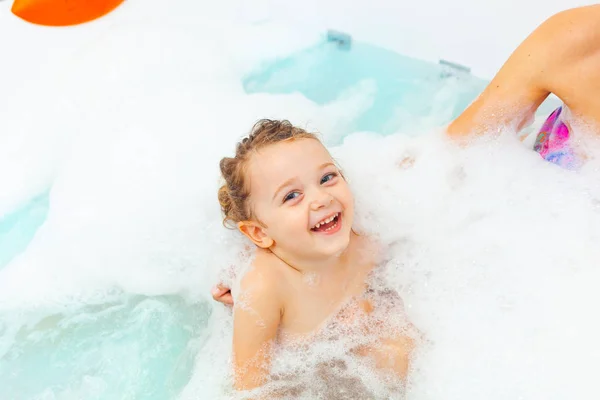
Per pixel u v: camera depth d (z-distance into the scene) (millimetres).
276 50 1828
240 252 1396
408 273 1350
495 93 1274
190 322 1399
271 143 1213
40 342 1351
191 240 1448
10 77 1741
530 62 1202
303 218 1172
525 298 1233
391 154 1463
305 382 1217
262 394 1200
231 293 1316
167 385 1275
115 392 1269
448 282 1309
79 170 1572
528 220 1309
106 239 1454
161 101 1662
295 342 1265
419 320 1286
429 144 1436
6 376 1289
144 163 1532
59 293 1418
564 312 1196
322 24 1830
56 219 1508
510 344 1190
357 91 1751
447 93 1701
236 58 1811
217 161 1525
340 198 1197
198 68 1752
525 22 1613
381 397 1184
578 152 1264
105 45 1771
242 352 1217
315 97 1748
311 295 1269
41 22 1807
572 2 1583
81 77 1722
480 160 1369
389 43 1780
